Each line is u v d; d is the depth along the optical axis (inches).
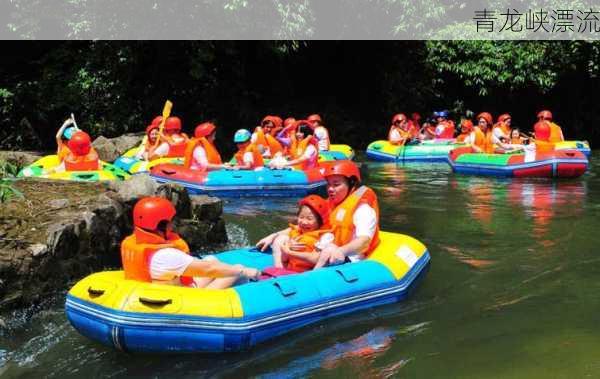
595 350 171.3
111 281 170.2
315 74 809.5
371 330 185.3
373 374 159.6
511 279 231.1
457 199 387.9
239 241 290.8
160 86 653.9
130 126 644.7
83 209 240.5
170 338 162.7
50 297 213.0
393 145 623.8
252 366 163.6
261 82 759.1
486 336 181.5
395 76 792.3
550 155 466.3
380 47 794.8
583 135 803.4
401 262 215.3
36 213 235.6
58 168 374.3
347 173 207.9
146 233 169.3
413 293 215.6
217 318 165.8
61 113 630.5
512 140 552.4
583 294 215.0
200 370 161.9
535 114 821.2
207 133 421.1
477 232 300.0
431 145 611.5
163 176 417.1
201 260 173.2
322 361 166.4
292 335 179.3
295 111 749.9
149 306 161.2
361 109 810.2
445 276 234.7
